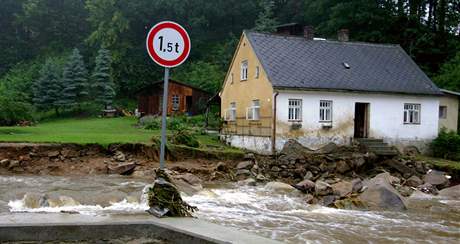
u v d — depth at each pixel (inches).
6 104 1230.3
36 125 1408.7
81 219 248.5
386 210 568.4
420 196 706.8
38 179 676.1
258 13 2928.2
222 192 651.5
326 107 1051.9
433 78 1665.8
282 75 1031.6
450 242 412.2
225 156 896.3
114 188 594.2
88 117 1927.9
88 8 2910.9
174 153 860.0
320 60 1139.9
